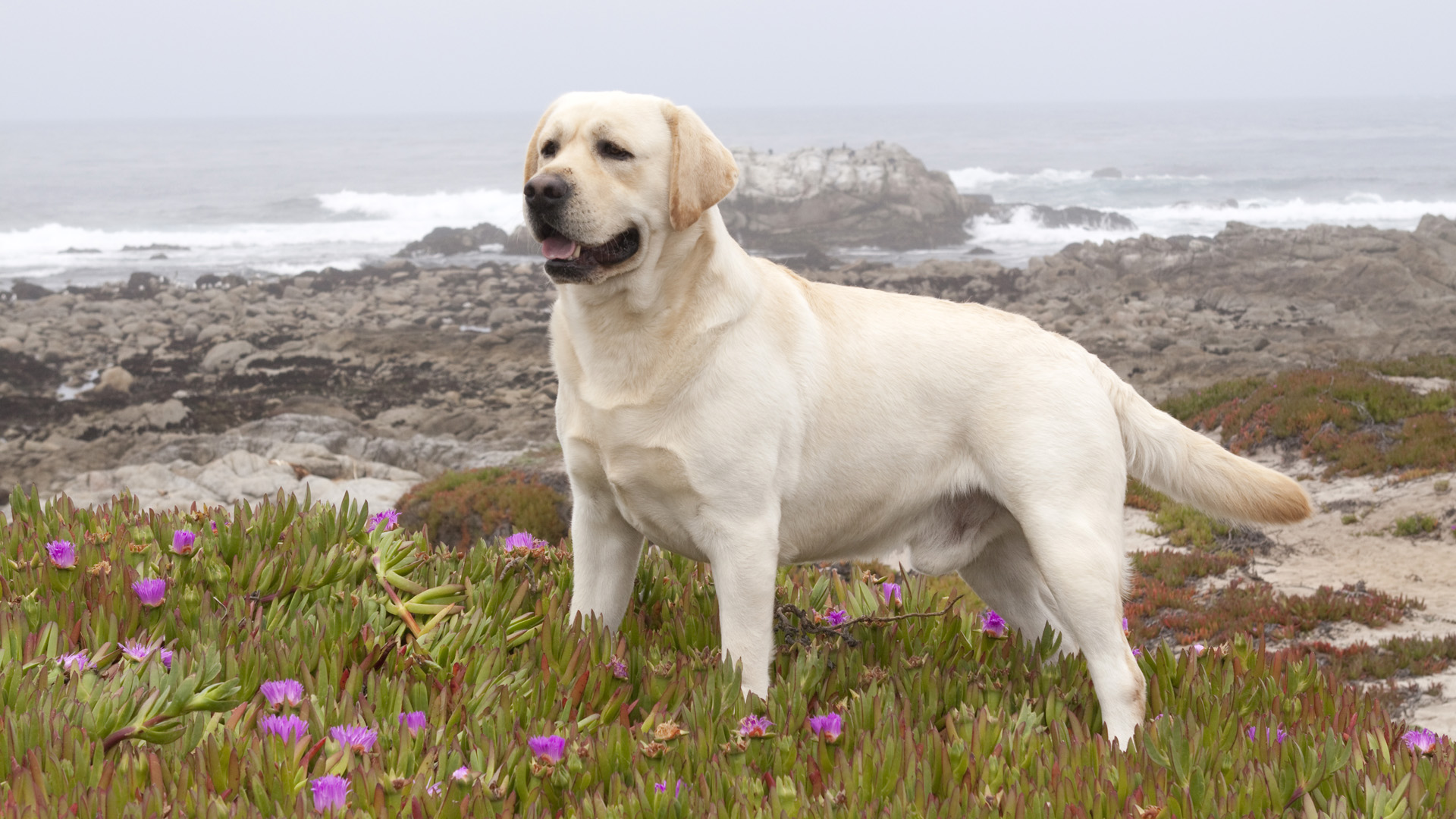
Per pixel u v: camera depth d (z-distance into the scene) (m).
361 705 2.37
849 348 3.36
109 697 2.22
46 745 2.03
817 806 2.13
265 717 2.26
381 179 107.12
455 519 13.60
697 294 3.08
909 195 62.06
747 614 3.09
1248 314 35.47
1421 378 16.55
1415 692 8.01
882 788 2.26
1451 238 41.69
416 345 33.47
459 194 88.50
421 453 23.25
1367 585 10.68
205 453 22.50
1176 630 9.91
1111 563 3.26
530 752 2.23
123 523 3.59
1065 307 38.16
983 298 40.91
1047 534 3.25
